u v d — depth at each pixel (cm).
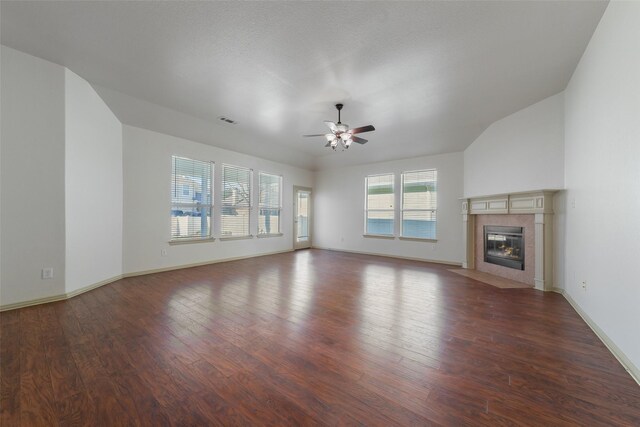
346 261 625
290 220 786
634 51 185
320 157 780
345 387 169
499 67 308
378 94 377
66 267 332
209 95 387
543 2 216
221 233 600
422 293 374
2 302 290
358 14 229
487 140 498
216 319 276
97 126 382
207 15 233
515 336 242
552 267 385
